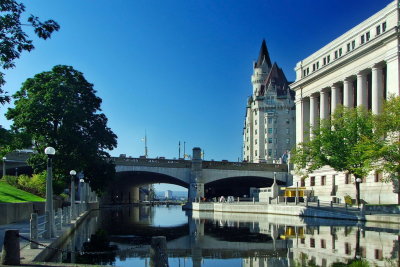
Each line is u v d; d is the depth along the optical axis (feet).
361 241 84.38
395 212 149.38
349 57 249.55
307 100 317.22
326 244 80.94
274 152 490.90
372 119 176.65
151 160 300.61
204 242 89.25
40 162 151.74
